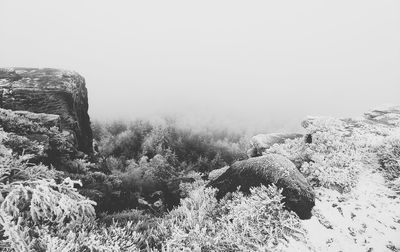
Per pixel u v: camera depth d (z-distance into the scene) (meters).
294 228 5.07
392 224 5.38
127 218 6.42
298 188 5.66
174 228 5.11
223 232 4.98
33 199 4.39
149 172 14.22
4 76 9.38
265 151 8.92
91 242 4.35
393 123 9.41
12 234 3.90
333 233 5.15
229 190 6.26
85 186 7.37
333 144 7.53
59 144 7.82
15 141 6.21
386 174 6.66
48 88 9.18
